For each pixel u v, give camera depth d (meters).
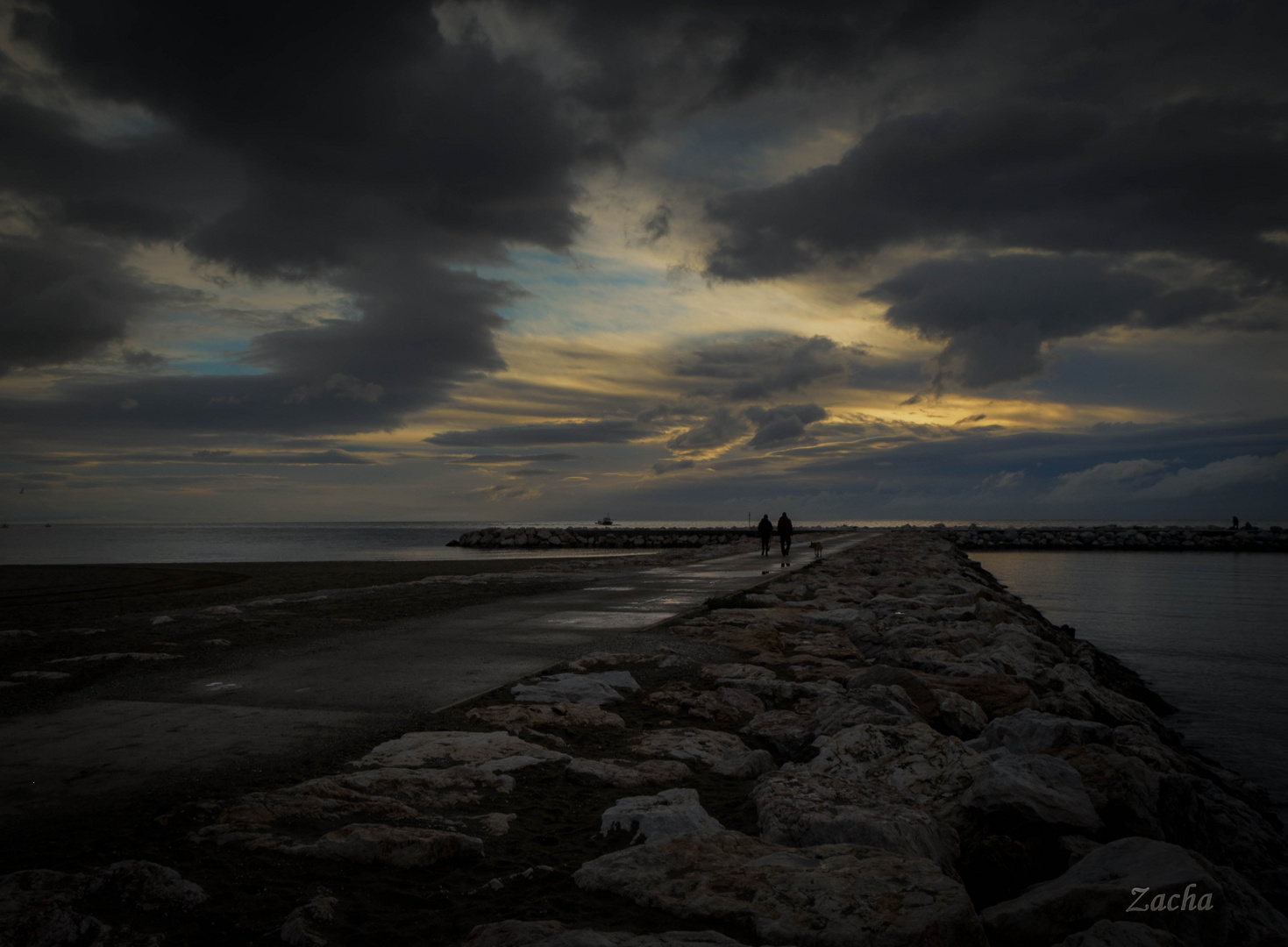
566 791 5.18
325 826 4.38
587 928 3.28
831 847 3.83
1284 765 10.34
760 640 11.05
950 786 4.98
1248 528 82.44
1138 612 27.03
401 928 3.35
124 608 15.91
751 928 3.21
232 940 3.23
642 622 12.80
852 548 39.56
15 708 7.12
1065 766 4.87
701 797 5.14
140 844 4.15
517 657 9.70
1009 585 38.00
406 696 7.59
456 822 4.55
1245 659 18.16
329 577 24.42
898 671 7.98
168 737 6.18
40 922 3.14
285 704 7.29
